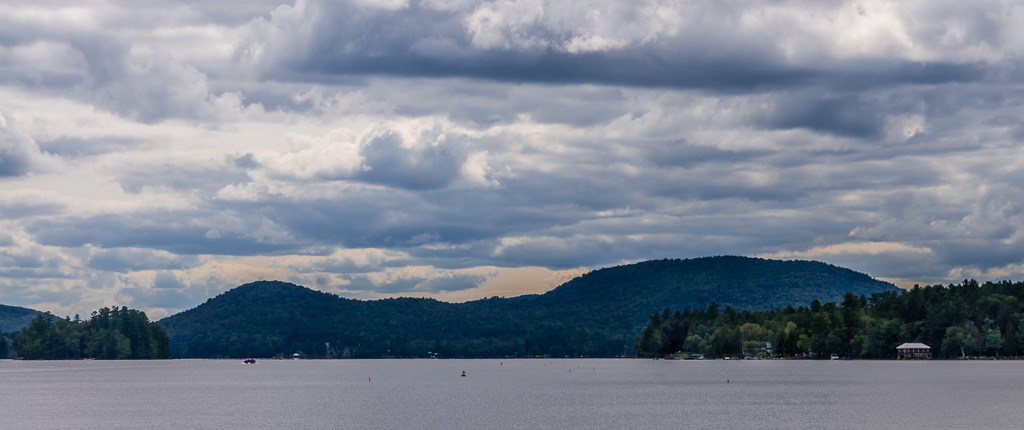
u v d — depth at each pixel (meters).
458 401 179.38
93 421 141.00
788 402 164.25
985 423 126.31
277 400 185.62
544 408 159.50
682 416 142.12
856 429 122.69
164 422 139.12
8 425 136.25
